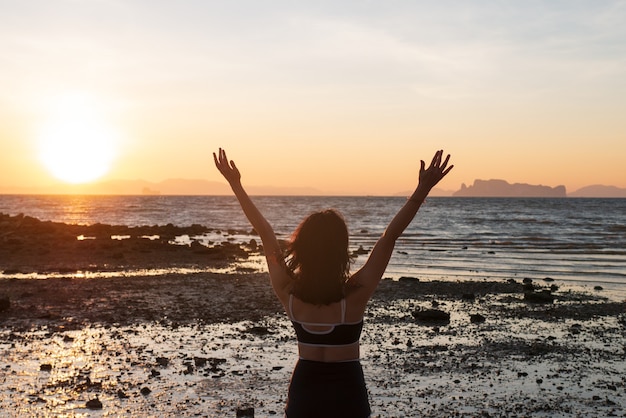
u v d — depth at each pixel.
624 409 8.30
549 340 12.59
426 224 67.12
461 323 14.42
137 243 34.66
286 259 3.99
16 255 28.94
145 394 8.59
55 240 35.69
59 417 7.64
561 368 10.39
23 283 19.91
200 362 10.23
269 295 18.08
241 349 11.32
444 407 8.33
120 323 13.80
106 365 10.06
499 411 8.19
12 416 7.65
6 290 18.38
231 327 13.46
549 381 9.61
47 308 15.57
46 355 10.69
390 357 11.04
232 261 28.42
